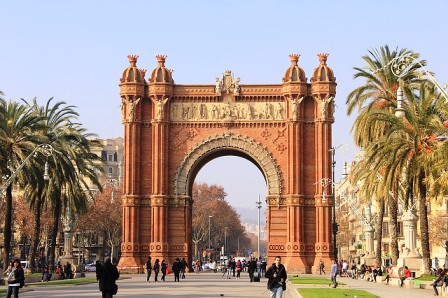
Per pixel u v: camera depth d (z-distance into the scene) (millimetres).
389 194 98875
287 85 127125
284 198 126688
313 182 126438
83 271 139375
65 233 125812
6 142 96062
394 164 82812
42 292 73250
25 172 96688
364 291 73562
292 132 126188
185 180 128125
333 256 124438
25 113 100438
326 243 123812
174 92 129375
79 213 121250
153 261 125062
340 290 75250
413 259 97000
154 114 128125
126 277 113062
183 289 79625
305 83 127438
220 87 129125
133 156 127062
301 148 126250
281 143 127812
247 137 128125
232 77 129500
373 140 101188
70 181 110125
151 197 126812
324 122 126062
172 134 129000
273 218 126438
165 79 128500
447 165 71875
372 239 135000
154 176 126938
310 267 124438
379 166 84375
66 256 126000
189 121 128875
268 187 127188
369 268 112188
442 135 81125
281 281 52156
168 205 127438
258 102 128875
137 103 128000
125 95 127812
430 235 164875
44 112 114500
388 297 66625
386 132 93875
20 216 183125
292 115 126375
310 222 125625
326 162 125625
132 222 126062
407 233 99375
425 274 85812
